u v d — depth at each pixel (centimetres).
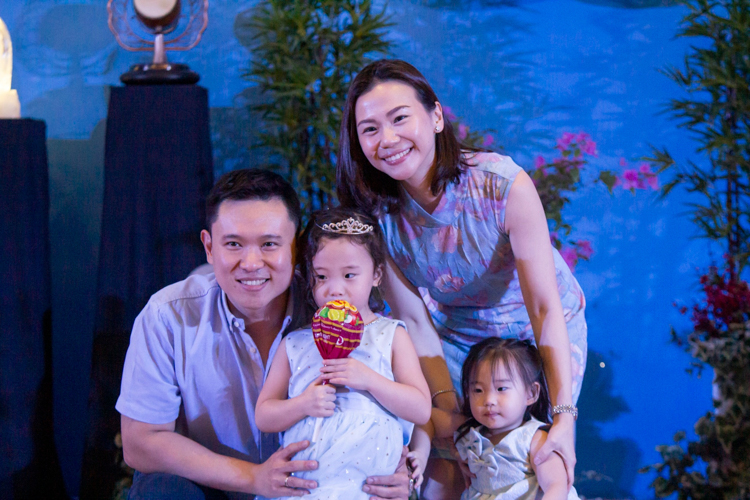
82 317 337
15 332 273
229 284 158
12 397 272
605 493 336
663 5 329
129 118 281
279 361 168
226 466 157
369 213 179
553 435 162
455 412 190
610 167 332
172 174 281
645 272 334
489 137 331
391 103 157
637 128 331
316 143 320
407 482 157
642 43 330
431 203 175
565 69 332
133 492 156
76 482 334
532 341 203
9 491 271
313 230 165
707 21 322
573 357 201
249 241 155
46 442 291
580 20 332
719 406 283
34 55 332
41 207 285
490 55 334
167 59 321
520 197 168
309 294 172
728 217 314
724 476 279
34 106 333
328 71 323
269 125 336
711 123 312
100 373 278
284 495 150
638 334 335
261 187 157
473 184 171
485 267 184
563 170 318
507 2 332
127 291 280
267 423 158
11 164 272
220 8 333
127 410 165
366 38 313
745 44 299
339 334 152
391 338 167
